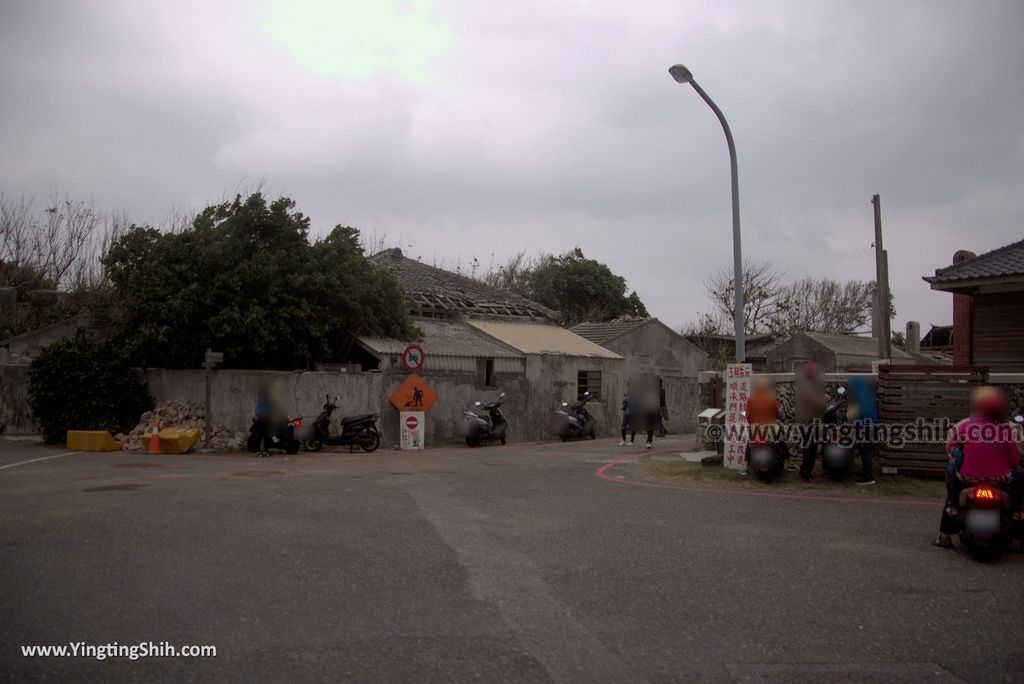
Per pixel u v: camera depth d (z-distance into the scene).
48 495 11.53
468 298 29.91
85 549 7.94
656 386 22.61
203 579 6.86
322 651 5.23
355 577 6.98
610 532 9.04
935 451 12.75
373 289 22.64
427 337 24.73
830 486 12.69
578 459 17.53
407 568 7.32
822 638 5.64
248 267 20.55
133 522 9.35
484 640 5.48
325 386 20.47
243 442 19.62
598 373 27.84
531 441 24.81
